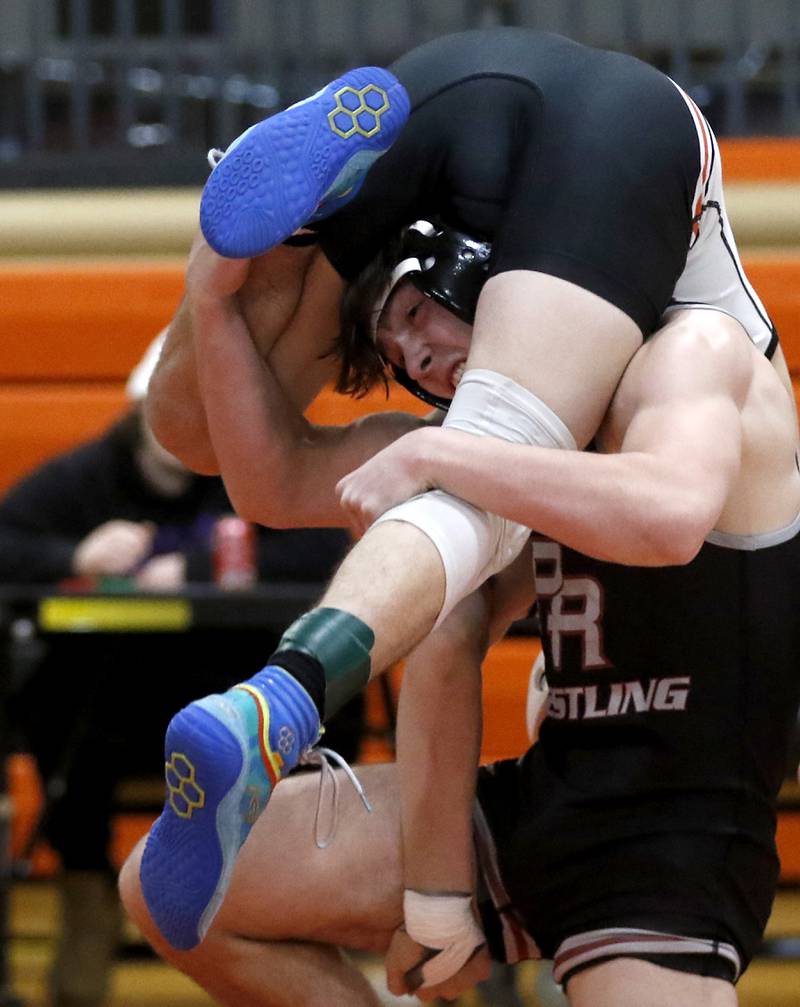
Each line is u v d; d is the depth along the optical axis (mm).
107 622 10305
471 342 5805
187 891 4910
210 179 5531
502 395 5477
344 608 4984
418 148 6043
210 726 4625
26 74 18078
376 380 6531
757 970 13461
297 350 6551
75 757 11625
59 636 11547
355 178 5754
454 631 6367
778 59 18203
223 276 5988
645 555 5230
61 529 12594
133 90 17938
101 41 17922
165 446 6941
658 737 6051
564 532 5227
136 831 14227
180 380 6621
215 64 17516
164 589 10352
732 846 6066
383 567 5074
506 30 6305
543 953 6453
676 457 5266
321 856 6461
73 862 11742
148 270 15125
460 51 6188
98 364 15055
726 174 15359
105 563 11984
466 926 6309
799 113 17766
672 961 5953
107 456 12750
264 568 11531
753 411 5867
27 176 16109
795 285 13797
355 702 11523
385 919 6531
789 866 14180
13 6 19734
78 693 11664
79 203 15766
